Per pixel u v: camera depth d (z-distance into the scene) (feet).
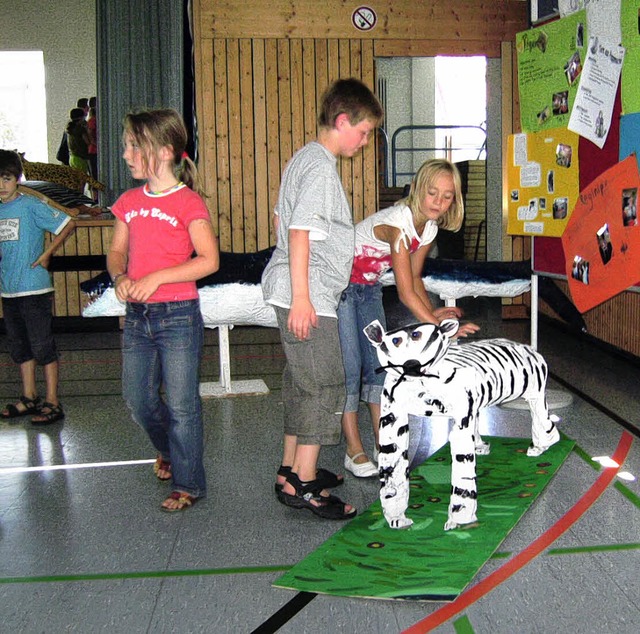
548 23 13.58
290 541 8.79
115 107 24.57
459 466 8.80
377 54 23.03
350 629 6.93
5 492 10.55
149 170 9.09
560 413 13.48
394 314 24.71
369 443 12.37
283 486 9.84
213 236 9.18
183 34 23.45
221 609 7.32
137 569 8.18
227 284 14.44
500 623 6.97
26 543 8.90
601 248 12.50
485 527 8.84
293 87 23.02
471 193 33.04
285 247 9.16
